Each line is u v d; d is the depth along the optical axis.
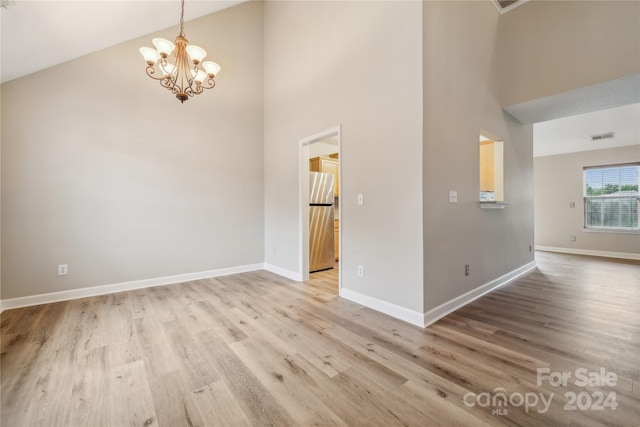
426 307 2.35
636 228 5.69
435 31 2.43
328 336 2.15
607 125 4.75
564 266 4.82
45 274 2.95
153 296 3.16
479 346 1.98
